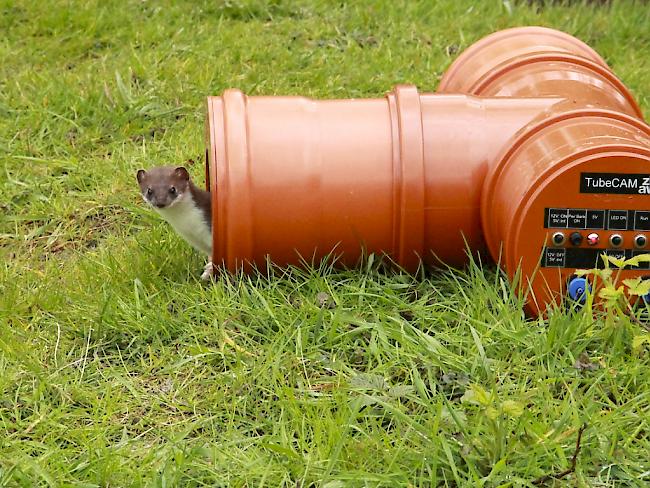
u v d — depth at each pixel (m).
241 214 4.56
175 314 4.65
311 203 4.58
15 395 4.07
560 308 4.32
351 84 7.40
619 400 3.77
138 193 6.07
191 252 5.29
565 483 3.35
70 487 3.42
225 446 3.63
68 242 5.66
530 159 4.34
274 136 4.64
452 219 4.62
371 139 4.64
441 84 5.93
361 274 4.72
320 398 3.87
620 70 7.71
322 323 4.36
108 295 4.68
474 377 3.94
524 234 4.25
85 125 6.88
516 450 3.41
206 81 7.36
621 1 9.09
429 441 3.53
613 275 4.30
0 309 4.68
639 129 4.48
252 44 7.91
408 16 8.48
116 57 7.80
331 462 3.39
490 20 8.53
